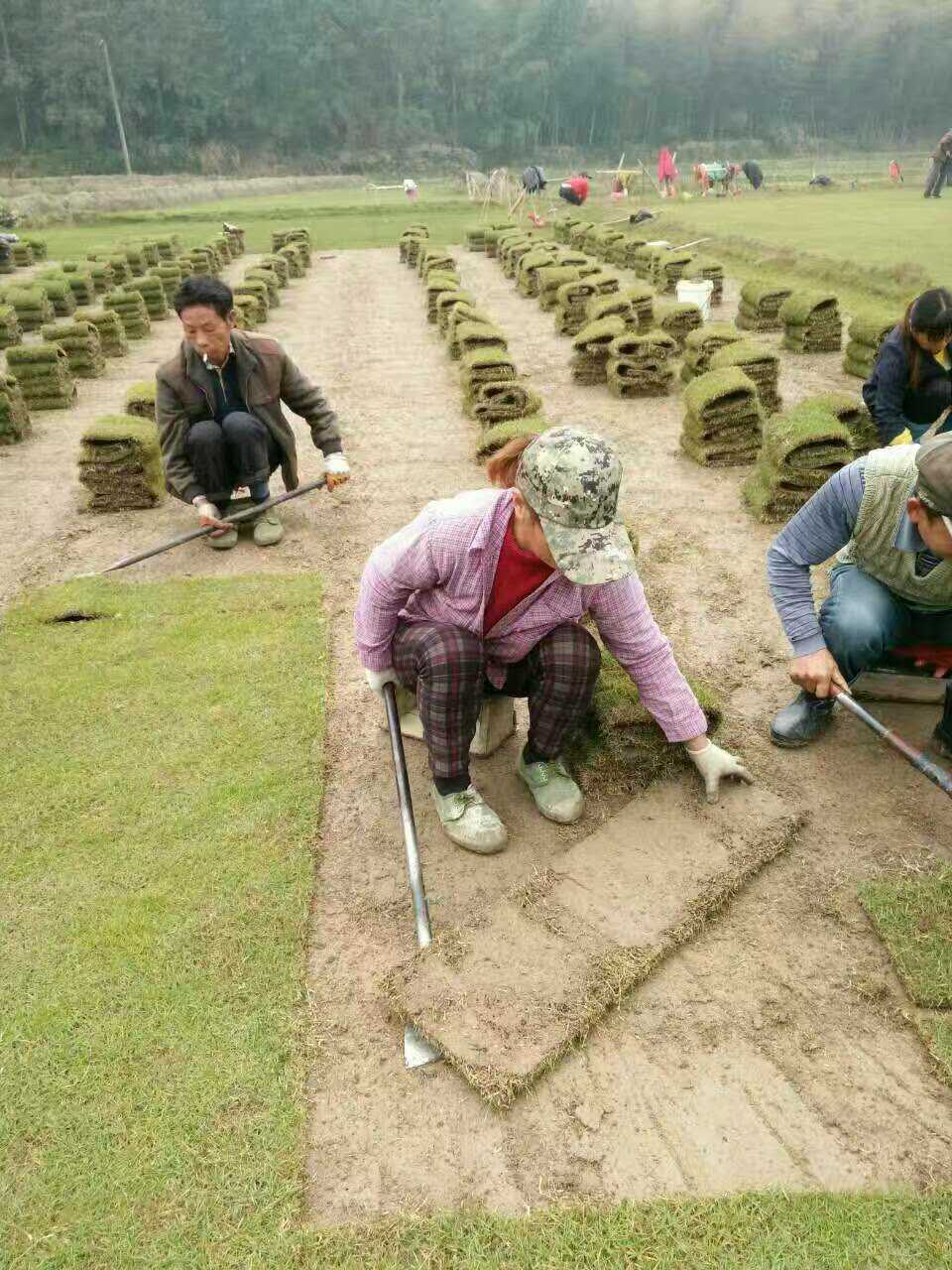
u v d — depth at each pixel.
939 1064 2.15
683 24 76.06
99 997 2.34
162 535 5.06
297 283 14.25
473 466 5.99
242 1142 2.02
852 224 16.38
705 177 27.78
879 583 2.97
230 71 66.38
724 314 10.66
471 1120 2.08
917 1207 1.88
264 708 3.46
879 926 2.49
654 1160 1.99
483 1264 1.81
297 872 2.72
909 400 4.52
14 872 2.73
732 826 2.79
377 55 70.75
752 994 2.34
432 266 13.25
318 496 5.54
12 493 5.77
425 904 2.55
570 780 2.95
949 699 3.02
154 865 2.75
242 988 2.36
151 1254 1.84
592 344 7.62
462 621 2.59
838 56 78.50
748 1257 1.81
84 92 61.34
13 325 9.58
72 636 3.99
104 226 26.52
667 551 4.74
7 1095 2.12
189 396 4.53
